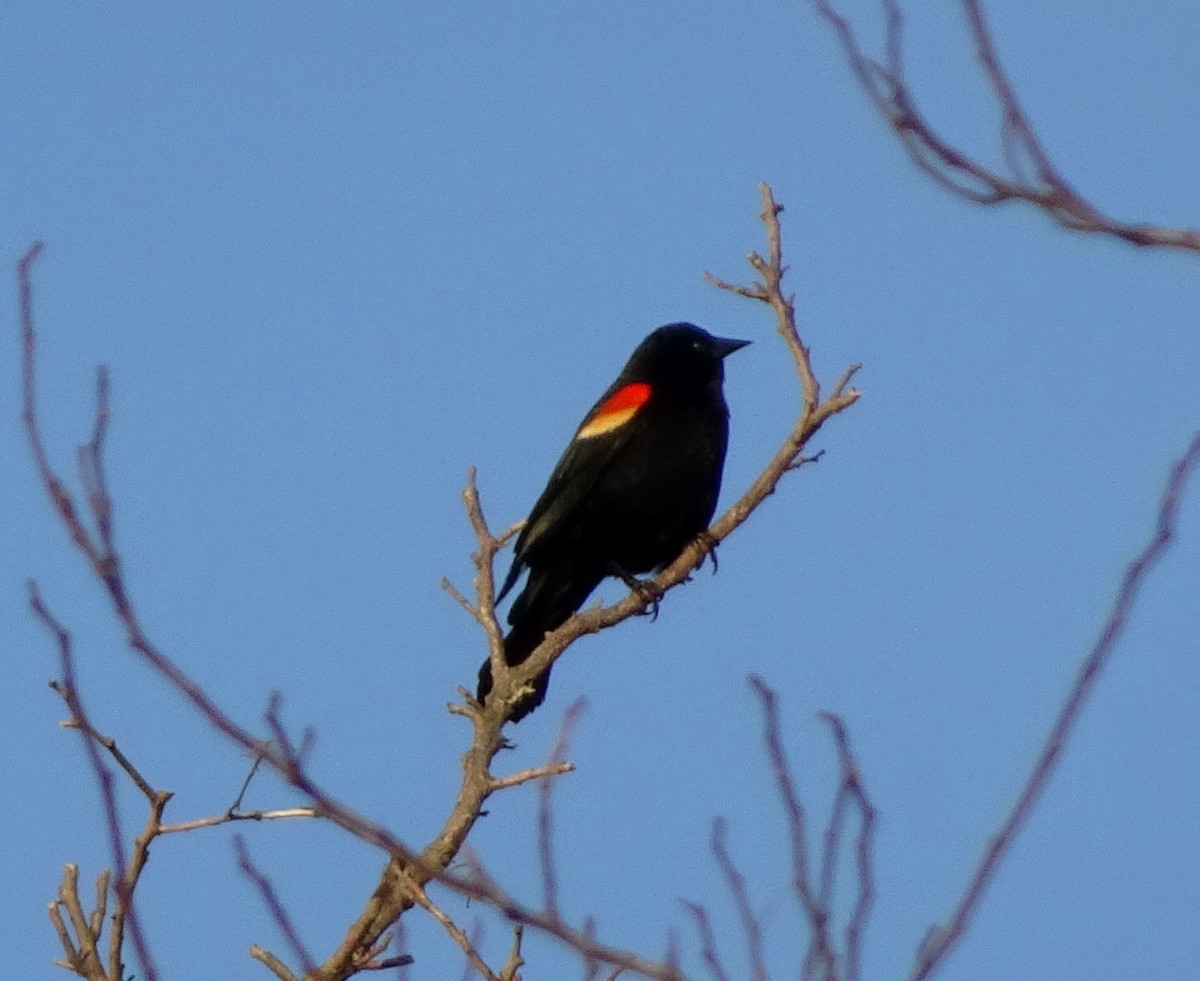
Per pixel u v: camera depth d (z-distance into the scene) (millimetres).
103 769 8391
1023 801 6855
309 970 8414
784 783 7457
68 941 10047
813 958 7188
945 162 6957
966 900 6871
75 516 7984
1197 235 6406
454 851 11344
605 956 7422
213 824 10047
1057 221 6664
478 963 9195
